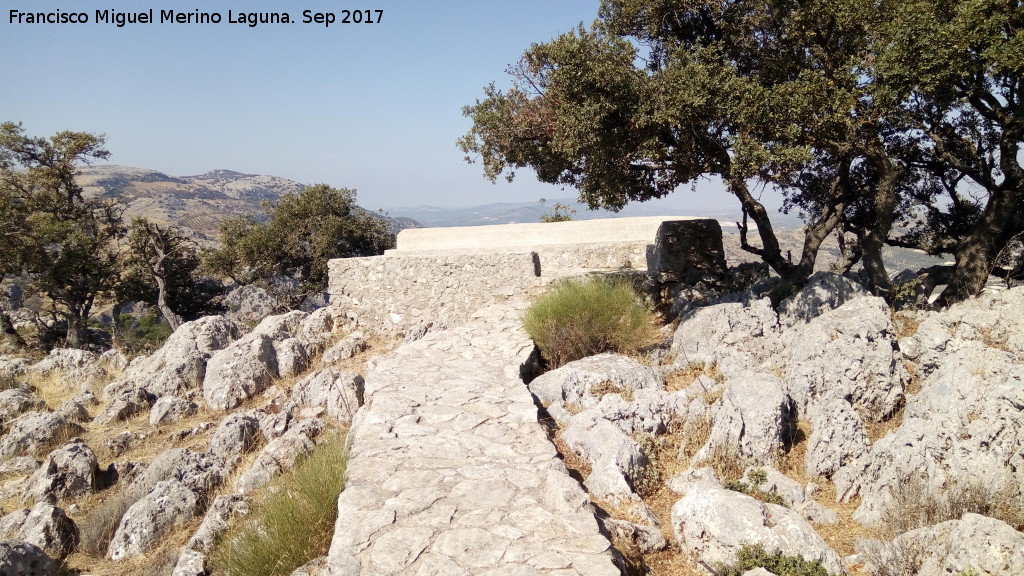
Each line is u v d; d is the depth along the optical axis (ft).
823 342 27.48
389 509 18.26
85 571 27.94
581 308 36.86
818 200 54.70
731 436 23.25
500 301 56.80
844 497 20.85
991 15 28.66
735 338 32.32
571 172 48.08
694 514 17.97
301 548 19.71
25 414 47.42
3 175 123.44
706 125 34.58
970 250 36.86
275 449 33.37
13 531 30.94
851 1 32.81
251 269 127.03
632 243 61.52
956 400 21.50
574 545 16.24
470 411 26.30
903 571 15.80
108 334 123.65
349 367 52.13
